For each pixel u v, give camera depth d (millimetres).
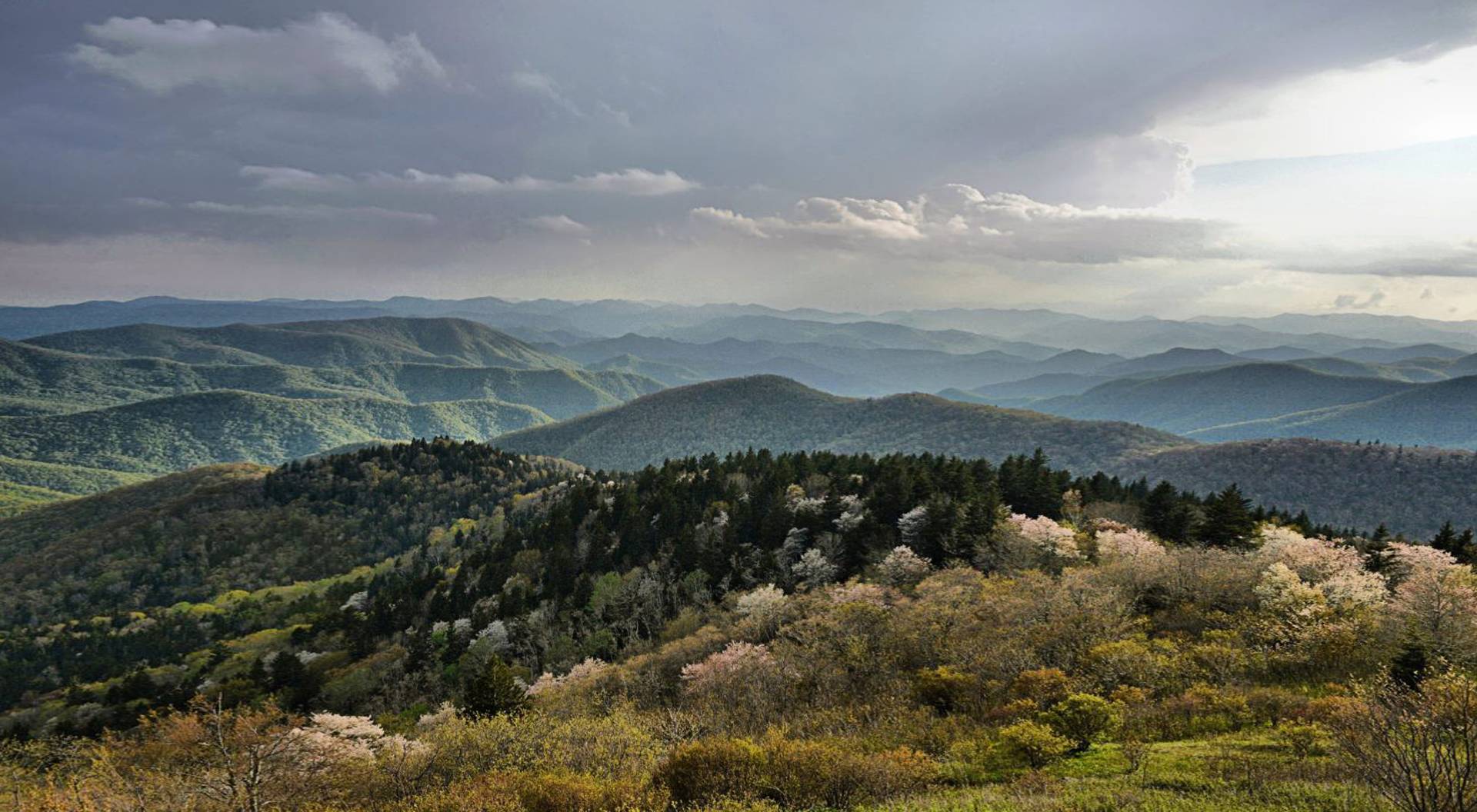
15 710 128375
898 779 26344
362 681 97688
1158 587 56656
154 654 152875
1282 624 43625
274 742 28953
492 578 120688
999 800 22312
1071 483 121375
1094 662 39188
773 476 132625
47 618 190625
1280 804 18859
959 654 45219
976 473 124312
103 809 26500
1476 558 75562
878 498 107938
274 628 158500
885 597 67750
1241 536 80250
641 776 29203
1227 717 31500
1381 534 81312
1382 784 15883
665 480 141875
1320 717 28188
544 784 26391
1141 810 19828
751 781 25875
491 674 48531
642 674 59656
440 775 31453
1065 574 60875
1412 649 35688
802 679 47344
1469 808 13570
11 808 26328
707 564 101625
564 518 132125
